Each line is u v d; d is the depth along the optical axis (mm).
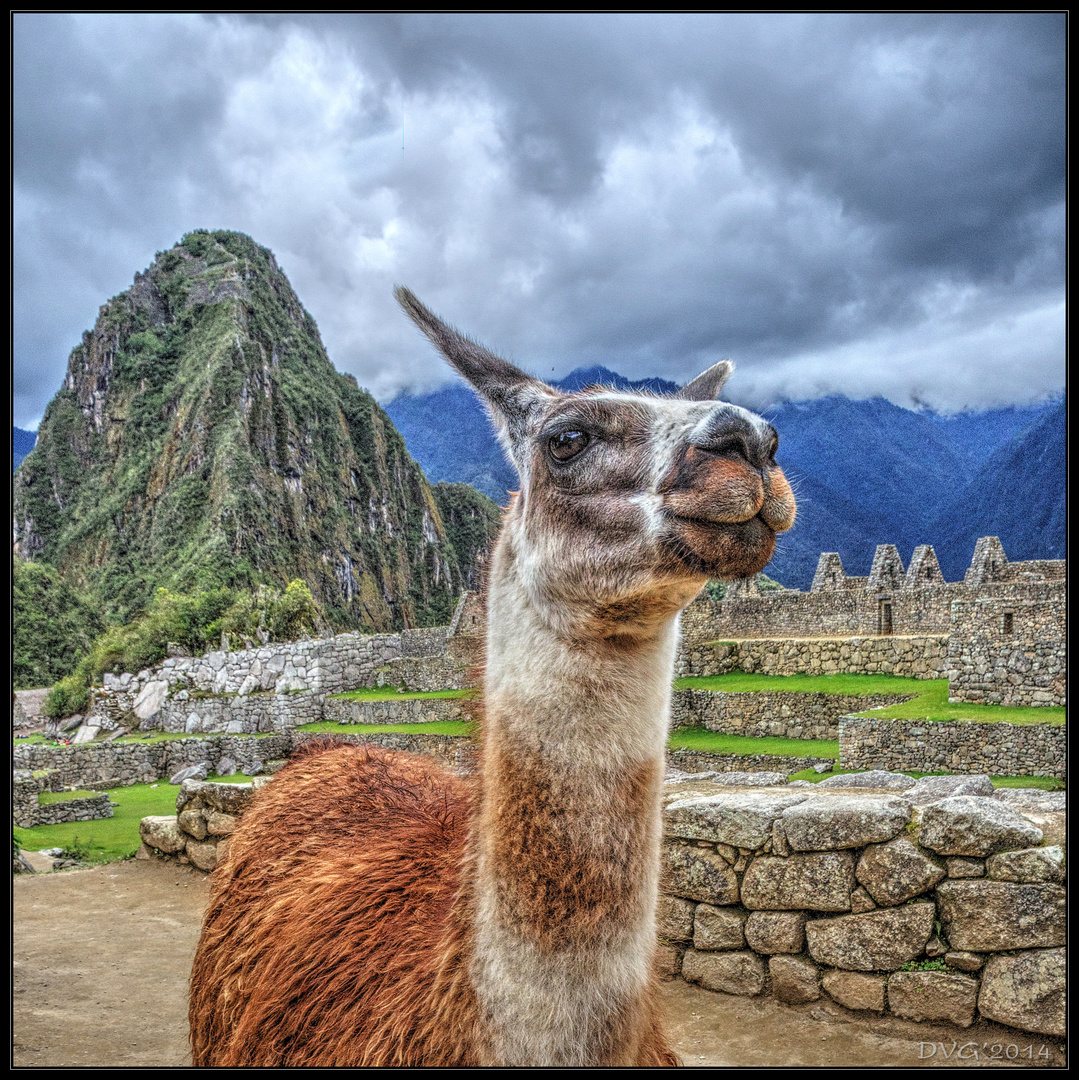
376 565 189750
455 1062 2305
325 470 185625
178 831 9445
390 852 3055
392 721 35906
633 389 2990
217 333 181750
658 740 2375
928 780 6414
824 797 5586
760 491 2234
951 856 4629
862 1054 4391
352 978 2721
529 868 2225
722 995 5324
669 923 5637
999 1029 4383
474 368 2959
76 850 17328
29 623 81125
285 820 3646
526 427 2773
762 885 5254
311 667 41688
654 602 2318
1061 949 4254
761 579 38781
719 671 32938
